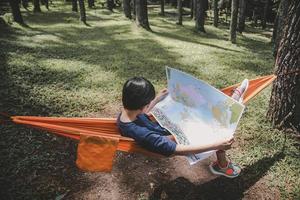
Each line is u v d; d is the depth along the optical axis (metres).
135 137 2.74
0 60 8.52
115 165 4.38
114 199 3.80
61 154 4.51
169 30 17.19
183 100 3.27
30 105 5.91
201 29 17.12
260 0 26.86
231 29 14.32
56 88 6.89
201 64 9.48
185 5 33.88
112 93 6.79
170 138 3.07
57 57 9.59
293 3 4.39
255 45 14.72
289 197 3.77
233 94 3.87
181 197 3.83
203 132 3.06
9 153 4.38
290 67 4.70
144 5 16.16
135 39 13.47
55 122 2.83
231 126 3.13
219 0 28.45
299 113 4.91
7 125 5.04
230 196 3.83
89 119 2.97
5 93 6.32
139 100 2.72
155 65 9.08
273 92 5.12
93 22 19.19
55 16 21.89
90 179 4.09
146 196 3.85
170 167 4.38
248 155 4.54
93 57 9.80
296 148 4.72
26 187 3.82
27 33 14.03
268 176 4.12
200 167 4.38
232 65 9.59
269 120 5.32
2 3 22.25
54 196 3.74
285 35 4.62
